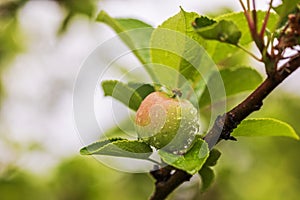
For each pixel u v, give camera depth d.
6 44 1.67
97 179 1.54
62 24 1.46
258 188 1.59
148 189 1.51
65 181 1.55
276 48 0.73
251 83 0.84
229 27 0.71
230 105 1.10
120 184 1.53
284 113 1.57
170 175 0.77
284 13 0.72
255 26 0.72
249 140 1.55
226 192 1.50
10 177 1.54
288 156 1.60
